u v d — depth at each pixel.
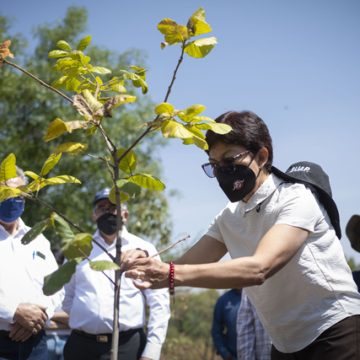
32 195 1.97
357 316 2.39
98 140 11.85
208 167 2.46
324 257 2.40
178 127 1.88
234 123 2.37
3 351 3.46
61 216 1.93
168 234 8.84
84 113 1.92
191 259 2.70
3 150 12.48
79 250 1.76
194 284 2.03
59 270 1.75
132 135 12.21
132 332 3.95
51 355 4.47
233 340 5.67
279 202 2.37
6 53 2.05
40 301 3.60
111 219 4.12
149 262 1.99
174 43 2.00
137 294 3.99
